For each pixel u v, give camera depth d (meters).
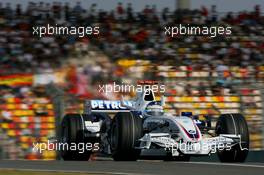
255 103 59.22
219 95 69.75
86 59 74.12
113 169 30.75
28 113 63.22
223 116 39.72
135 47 78.12
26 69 70.81
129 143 37.38
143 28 81.81
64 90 67.44
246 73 76.38
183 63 76.69
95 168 31.52
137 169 30.59
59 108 53.41
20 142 60.97
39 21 78.81
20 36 75.75
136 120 37.78
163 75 74.19
